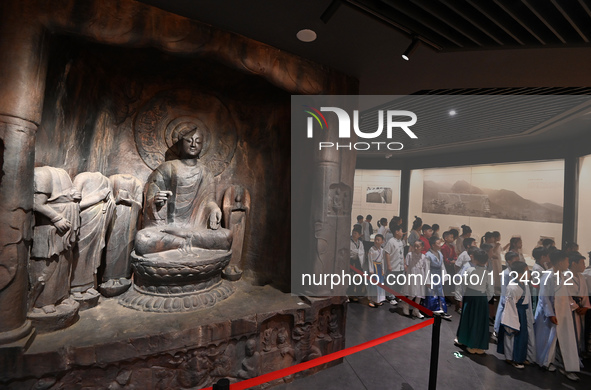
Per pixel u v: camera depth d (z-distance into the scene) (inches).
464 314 145.0
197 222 130.0
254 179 147.6
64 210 91.4
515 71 122.4
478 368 131.0
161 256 111.3
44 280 88.6
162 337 92.1
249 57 108.6
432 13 85.7
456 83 138.9
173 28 96.4
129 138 129.0
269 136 147.0
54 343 83.4
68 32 88.0
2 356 75.7
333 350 128.3
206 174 133.3
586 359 141.3
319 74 124.0
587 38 94.2
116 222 116.2
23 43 78.7
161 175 125.2
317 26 100.3
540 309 133.1
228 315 106.8
